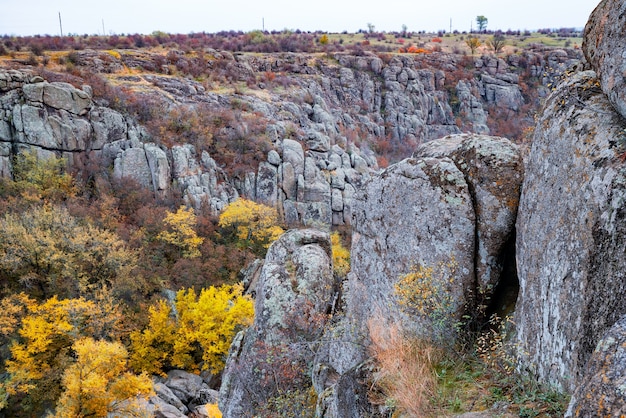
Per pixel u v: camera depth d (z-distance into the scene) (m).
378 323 6.10
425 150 6.85
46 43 69.06
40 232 25.92
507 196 5.52
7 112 39.94
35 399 20.02
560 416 3.43
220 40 92.31
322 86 80.06
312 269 10.37
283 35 111.06
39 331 20.78
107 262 27.34
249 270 33.50
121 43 77.81
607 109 3.86
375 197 6.65
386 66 88.75
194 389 23.28
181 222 34.75
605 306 3.23
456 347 5.02
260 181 46.44
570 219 3.79
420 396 4.18
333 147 54.25
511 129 85.12
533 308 4.21
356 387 5.09
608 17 3.90
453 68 94.12
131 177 41.19
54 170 39.09
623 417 2.34
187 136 46.75
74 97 42.00
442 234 5.73
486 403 3.99
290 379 8.98
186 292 30.84
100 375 17.84
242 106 58.81
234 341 11.09
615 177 3.37
